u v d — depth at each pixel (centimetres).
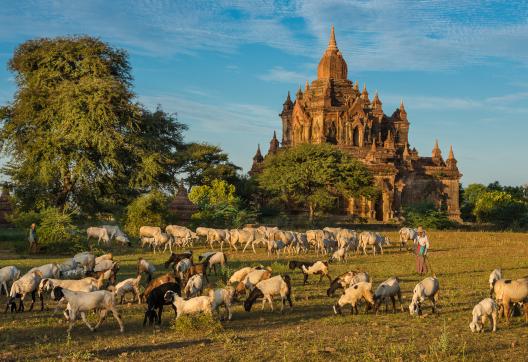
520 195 9225
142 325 1298
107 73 4122
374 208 7025
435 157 8025
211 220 4350
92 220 4416
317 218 6166
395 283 1404
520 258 2727
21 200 3997
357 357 1007
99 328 1267
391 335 1172
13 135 3947
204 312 1252
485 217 7256
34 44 4119
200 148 7212
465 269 2288
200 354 1034
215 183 6222
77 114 3769
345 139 7775
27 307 1508
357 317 1349
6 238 3484
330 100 7844
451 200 7675
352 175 6025
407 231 3084
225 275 1942
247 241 2878
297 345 1095
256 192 6938
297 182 5909
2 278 1555
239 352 1040
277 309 1470
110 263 1888
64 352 1055
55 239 2898
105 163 4012
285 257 2670
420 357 1002
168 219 3938
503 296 1270
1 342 1128
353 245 2850
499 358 1005
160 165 4166
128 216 3809
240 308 1480
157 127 4381
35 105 3894
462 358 988
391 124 8406
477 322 1192
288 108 8606
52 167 3800
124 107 3972
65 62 4022
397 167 7469
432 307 1412
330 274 2083
